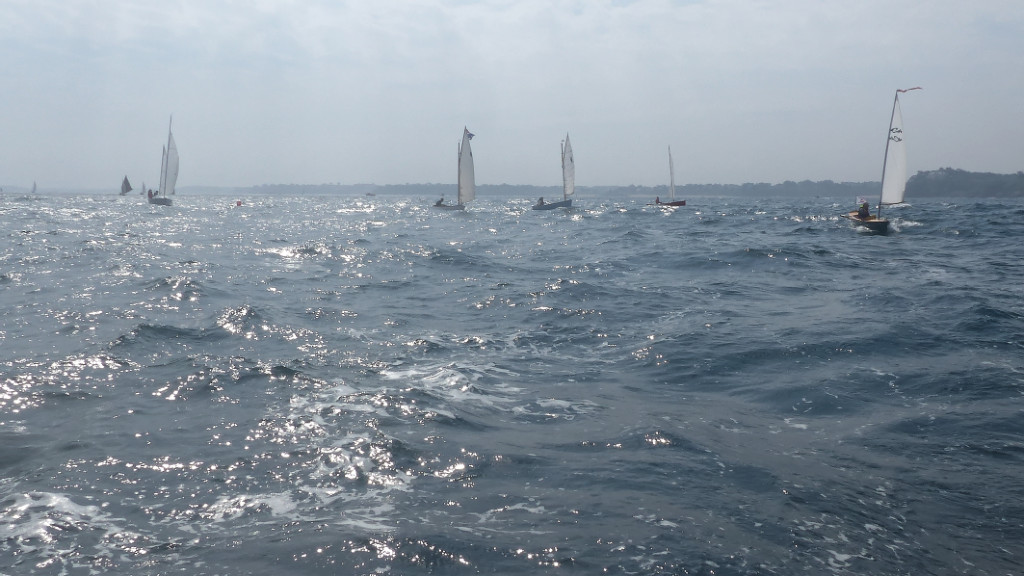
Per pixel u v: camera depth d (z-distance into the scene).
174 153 94.00
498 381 14.52
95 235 47.66
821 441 11.26
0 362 15.01
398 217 82.62
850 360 15.91
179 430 11.47
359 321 20.38
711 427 11.89
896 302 22.58
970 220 65.44
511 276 29.84
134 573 7.38
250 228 60.25
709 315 21.14
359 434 11.32
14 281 25.94
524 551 7.80
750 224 65.75
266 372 14.60
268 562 7.58
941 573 7.57
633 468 10.10
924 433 11.55
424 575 7.38
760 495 9.27
